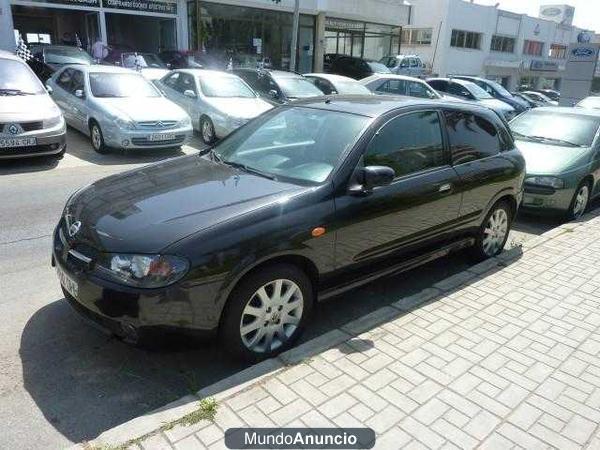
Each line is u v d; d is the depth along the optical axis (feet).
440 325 12.53
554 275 15.98
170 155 34.06
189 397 9.51
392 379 10.24
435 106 15.08
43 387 10.27
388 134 13.41
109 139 31.96
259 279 10.62
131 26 82.12
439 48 126.00
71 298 10.77
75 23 77.36
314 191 11.66
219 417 8.94
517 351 11.51
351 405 9.43
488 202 16.40
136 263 9.70
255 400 9.44
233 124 35.94
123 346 11.71
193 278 9.70
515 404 9.69
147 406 9.91
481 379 10.39
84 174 27.94
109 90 34.63
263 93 44.80
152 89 36.14
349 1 88.84
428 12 126.72
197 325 10.00
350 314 13.93
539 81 162.81
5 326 12.33
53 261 11.69
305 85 45.16
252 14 78.28
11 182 25.55
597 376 10.71
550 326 12.71
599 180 25.63
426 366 10.74
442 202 14.56
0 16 57.36
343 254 12.20
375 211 12.59
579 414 9.51
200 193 11.58
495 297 14.26
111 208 11.21
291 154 13.29
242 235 10.27
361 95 15.94
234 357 10.89
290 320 11.62
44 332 12.14
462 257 18.15
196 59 65.72
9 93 28.66
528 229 23.22
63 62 52.01
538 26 153.69
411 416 9.23
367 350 11.23
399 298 14.98
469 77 70.08
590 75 58.03
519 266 16.67
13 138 26.86
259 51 81.15
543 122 27.91
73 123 36.58
